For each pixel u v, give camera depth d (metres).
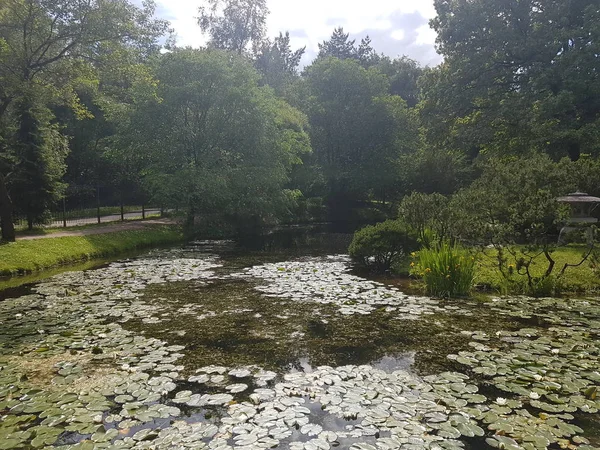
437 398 4.18
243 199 21.80
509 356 5.23
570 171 12.85
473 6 21.44
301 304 7.89
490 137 21.59
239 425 3.69
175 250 15.91
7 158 16.95
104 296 8.54
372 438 3.52
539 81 18.67
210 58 20.77
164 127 20.36
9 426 3.72
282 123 25.72
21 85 12.90
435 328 6.44
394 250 11.30
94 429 3.64
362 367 4.94
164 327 6.58
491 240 9.15
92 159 29.30
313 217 30.31
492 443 3.42
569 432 3.56
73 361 5.19
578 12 19.56
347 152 35.16
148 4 15.75
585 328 6.30
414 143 33.62
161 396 4.27
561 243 11.00
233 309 7.58
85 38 14.23
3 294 8.80
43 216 17.55
